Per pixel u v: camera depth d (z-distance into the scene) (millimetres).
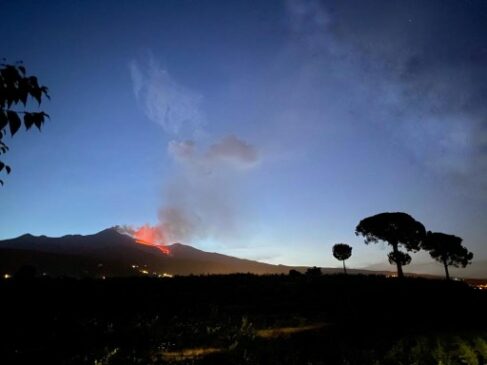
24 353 15852
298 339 18781
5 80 4035
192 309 26250
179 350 17125
